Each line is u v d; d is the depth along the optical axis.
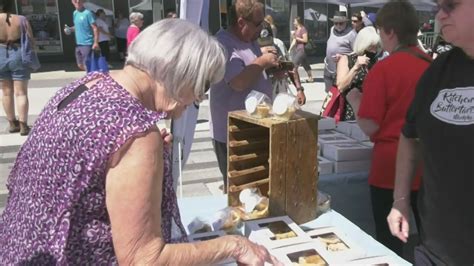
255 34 2.71
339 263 1.54
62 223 1.10
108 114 1.07
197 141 5.95
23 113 5.98
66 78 11.51
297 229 1.79
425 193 1.54
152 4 14.97
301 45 10.59
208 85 1.22
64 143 1.08
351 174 2.75
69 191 1.08
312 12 15.45
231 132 2.09
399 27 2.18
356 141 2.99
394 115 2.16
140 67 1.16
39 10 14.23
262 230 1.77
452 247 1.44
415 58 2.15
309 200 2.01
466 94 1.38
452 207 1.42
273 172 1.88
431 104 1.47
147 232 1.06
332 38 6.73
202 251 1.17
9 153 5.36
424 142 1.50
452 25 1.32
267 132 2.19
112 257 1.14
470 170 1.36
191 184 4.53
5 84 5.99
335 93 3.66
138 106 1.11
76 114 1.09
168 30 1.14
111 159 1.05
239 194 2.12
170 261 1.10
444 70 1.46
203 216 2.08
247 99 2.03
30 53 5.90
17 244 1.16
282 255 1.57
